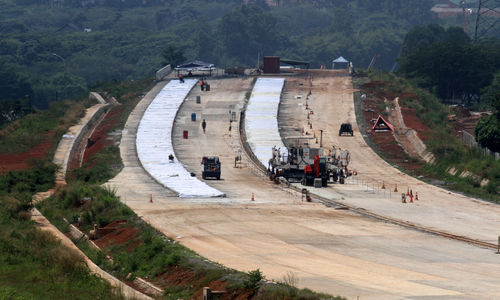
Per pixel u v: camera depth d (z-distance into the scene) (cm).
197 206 6350
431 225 5619
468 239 5016
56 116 12962
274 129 11288
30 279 3822
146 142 10506
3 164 9069
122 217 5547
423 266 4056
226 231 5125
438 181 8369
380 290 3344
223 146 10431
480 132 9044
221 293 3353
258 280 3341
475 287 3484
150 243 4578
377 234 5156
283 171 8131
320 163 7800
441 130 11438
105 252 4728
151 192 7256
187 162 9362
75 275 3903
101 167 8862
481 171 8212
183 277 3797
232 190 7494
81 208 6134
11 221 5484
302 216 5922
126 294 3619
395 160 9650
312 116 12294
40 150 10075
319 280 3569
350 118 12131
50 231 5097
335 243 4753
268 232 5125
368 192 7500
